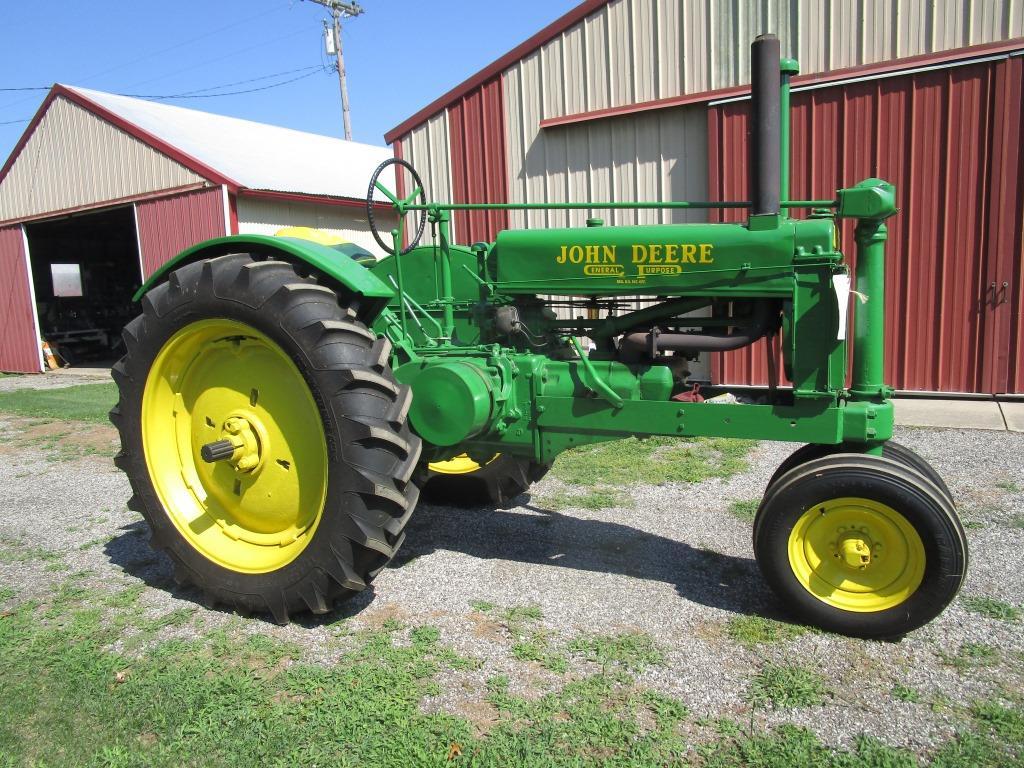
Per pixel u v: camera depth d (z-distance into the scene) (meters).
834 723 2.31
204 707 2.45
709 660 2.68
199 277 3.15
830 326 2.88
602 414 3.21
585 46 8.02
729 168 7.41
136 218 12.23
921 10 6.59
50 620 3.15
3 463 5.98
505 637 2.88
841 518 2.84
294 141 16.59
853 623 2.79
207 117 15.52
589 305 3.60
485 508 4.45
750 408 3.00
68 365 14.55
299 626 3.03
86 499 4.95
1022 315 6.64
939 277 6.89
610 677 2.58
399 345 3.45
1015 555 3.53
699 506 4.40
